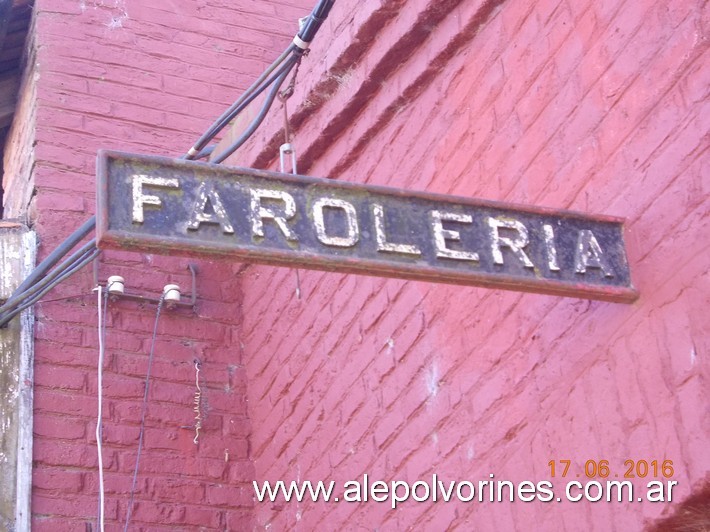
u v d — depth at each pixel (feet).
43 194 21.09
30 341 19.36
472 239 12.03
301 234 11.40
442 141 16.96
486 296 15.48
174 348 20.80
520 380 14.48
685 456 11.75
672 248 12.35
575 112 14.30
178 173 11.21
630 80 13.50
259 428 20.38
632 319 12.72
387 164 18.16
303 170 20.01
